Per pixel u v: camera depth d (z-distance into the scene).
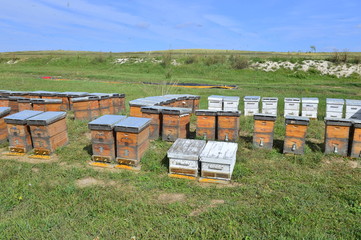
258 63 41.41
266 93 22.36
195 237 4.68
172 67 43.88
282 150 8.79
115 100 14.10
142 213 5.38
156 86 26.86
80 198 5.89
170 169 7.17
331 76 34.53
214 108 13.12
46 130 8.21
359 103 11.73
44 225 4.97
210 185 6.66
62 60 52.56
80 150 8.81
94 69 46.94
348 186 6.43
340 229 4.82
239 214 5.30
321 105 16.62
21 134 8.50
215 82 31.61
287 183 6.62
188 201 5.84
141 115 10.75
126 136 7.48
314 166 7.62
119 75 38.41
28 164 7.66
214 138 9.57
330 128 8.24
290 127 8.26
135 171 7.39
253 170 7.40
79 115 12.38
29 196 5.98
